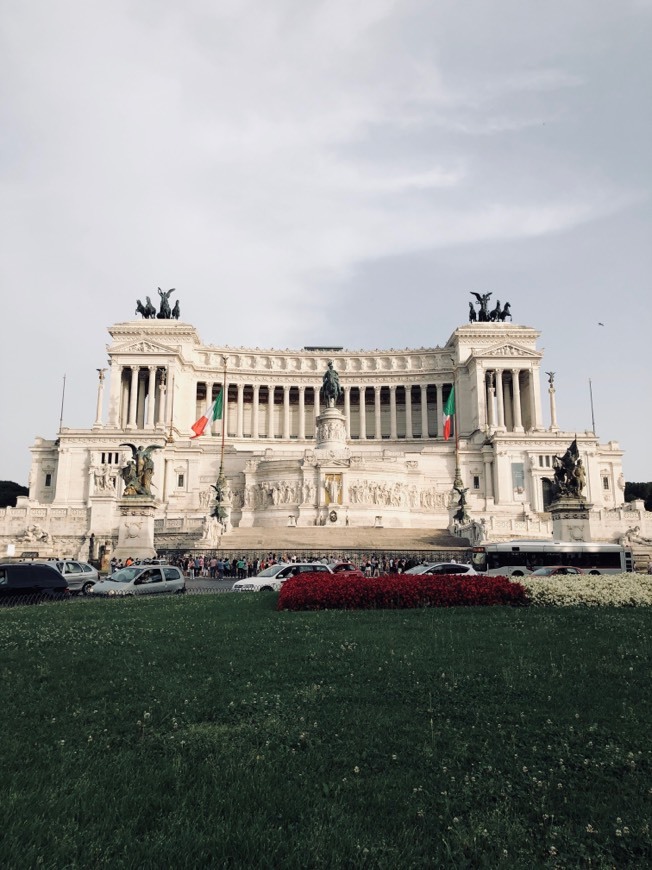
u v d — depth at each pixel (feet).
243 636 77.87
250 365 551.18
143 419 517.96
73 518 296.71
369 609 104.83
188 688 54.85
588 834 31.76
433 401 566.36
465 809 33.99
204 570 225.76
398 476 379.96
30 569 127.44
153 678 57.98
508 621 88.48
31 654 67.05
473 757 40.55
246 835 30.66
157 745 42.32
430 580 109.50
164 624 87.30
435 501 393.29
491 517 304.71
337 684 56.08
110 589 140.26
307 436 572.51
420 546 285.84
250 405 566.36
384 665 62.08
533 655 66.23
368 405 573.33
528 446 433.07
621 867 29.37
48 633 78.48
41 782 36.06
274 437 557.33
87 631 80.94
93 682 56.70
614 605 103.96
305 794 35.27
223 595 132.98
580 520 199.00
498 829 31.78
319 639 75.25
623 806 34.53
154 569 147.84
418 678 57.52
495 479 432.25
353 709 49.26
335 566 169.48
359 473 368.27
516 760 39.99
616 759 39.96
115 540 269.03
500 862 29.07
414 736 43.86
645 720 47.03
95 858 28.89
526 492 426.10
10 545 252.62
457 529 310.86
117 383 490.90
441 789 36.09
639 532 303.48
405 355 556.51
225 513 310.86
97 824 31.71
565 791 36.17
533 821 33.14
